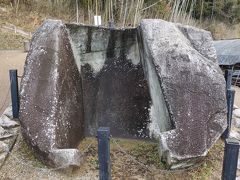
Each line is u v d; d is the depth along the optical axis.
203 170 4.23
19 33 15.45
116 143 4.90
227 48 13.18
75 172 4.11
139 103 5.12
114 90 5.20
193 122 4.21
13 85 5.29
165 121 4.55
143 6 21.25
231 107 5.05
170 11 22.16
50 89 4.36
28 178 4.02
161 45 4.65
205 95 4.43
